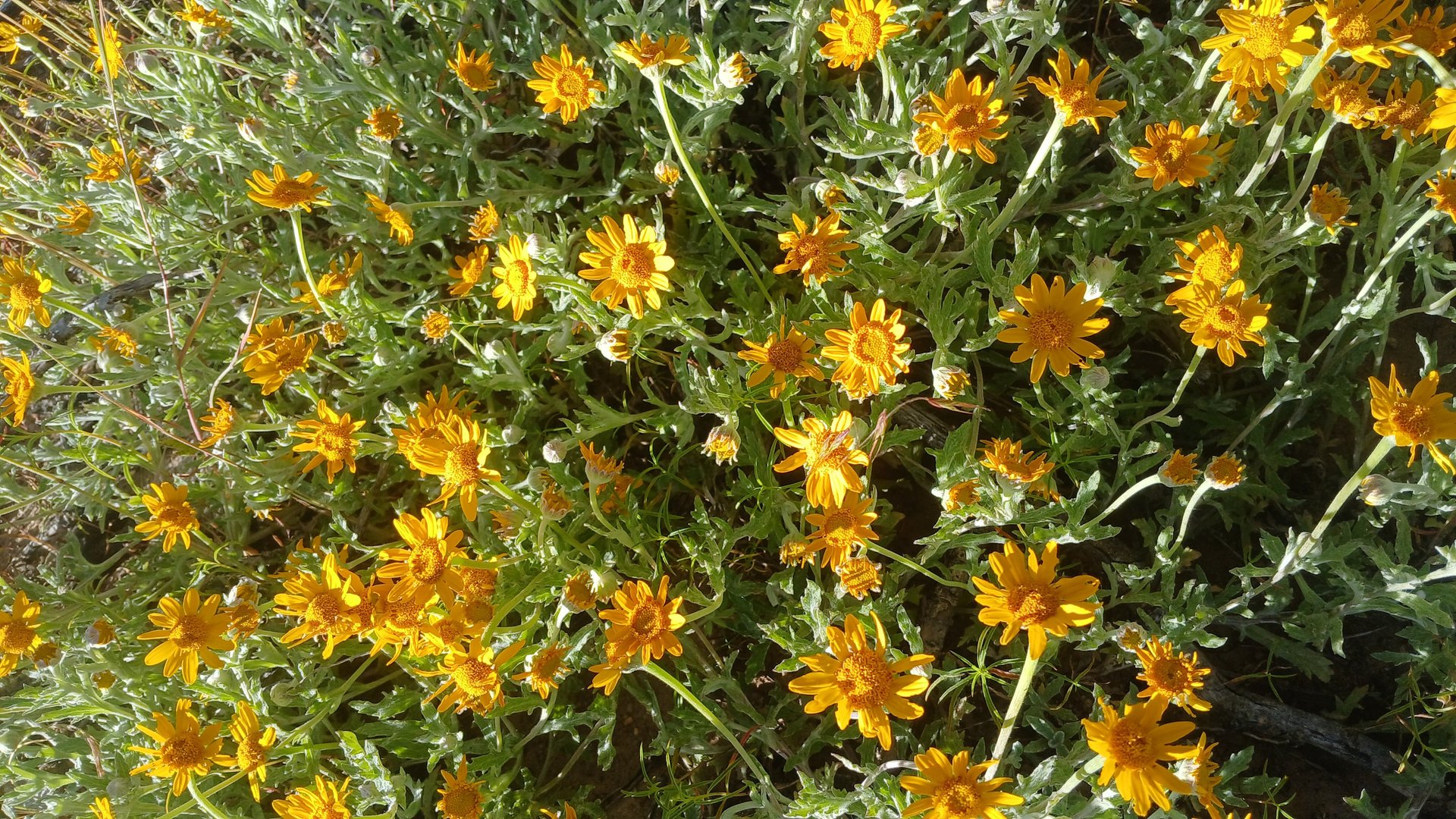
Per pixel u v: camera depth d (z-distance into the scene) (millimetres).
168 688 397
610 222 344
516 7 468
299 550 400
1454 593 331
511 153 488
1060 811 309
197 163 484
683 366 384
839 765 391
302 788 372
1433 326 399
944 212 355
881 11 342
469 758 401
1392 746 356
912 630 331
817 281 366
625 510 387
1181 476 319
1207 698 367
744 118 480
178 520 391
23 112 524
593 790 407
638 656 308
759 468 379
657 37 431
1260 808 359
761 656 387
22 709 371
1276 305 400
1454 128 306
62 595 402
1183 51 377
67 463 487
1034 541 338
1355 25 299
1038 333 301
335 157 425
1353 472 384
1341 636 334
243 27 434
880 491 414
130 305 481
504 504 387
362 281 448
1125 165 381
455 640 330
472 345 428
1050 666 378
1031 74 468
